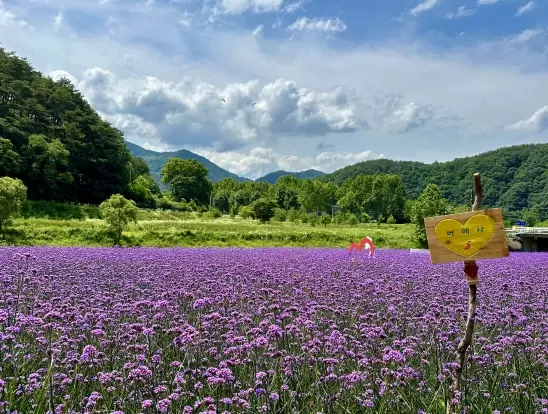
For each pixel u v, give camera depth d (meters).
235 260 23.89
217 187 192.00
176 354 7.52
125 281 14.39
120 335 8.06
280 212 88.62
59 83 115.00
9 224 41.03
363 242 30.08
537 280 16.77
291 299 11.46
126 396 6.12
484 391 6.54
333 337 7.56
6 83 97.56
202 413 5.07
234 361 6.60
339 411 5.93
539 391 6.68
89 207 86.06
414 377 6.48
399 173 188.75
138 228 49.62
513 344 7.55
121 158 110.69
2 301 10.15
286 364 6.87
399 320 9.94
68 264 18.61
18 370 6.57
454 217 5.30
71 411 5.52
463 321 9.52
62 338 7.61
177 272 16.75
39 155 85.88
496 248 5.16
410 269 20.17
